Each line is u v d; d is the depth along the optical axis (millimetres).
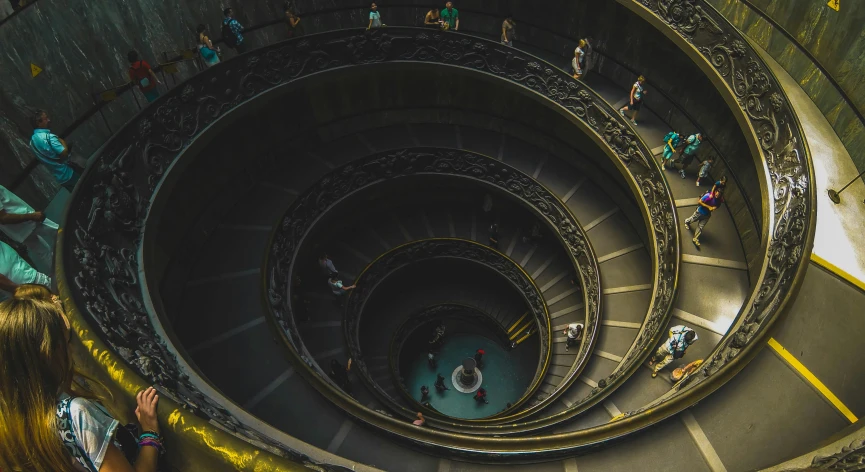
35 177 11016
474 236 27125
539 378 21094
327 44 19078
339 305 22234
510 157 23969
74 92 12398
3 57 10961
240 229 19000
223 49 17328
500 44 20344
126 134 12039
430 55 20859
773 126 12422
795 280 9102
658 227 16281
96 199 9945
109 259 9312
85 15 12875
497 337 30953
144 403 3189
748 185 15273
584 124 19625
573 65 19453
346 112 22266
